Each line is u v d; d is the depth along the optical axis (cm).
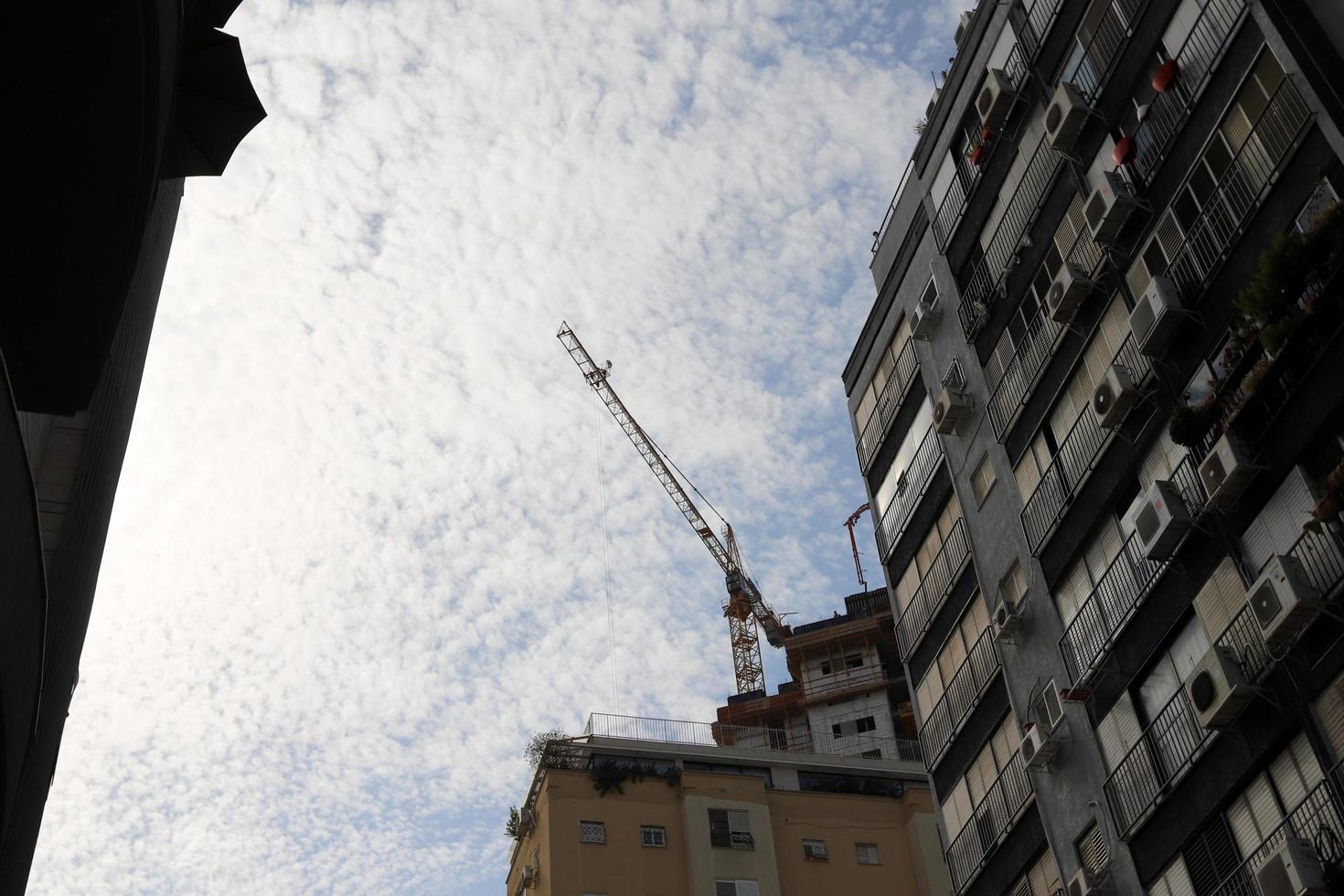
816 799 5644
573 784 5394
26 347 1362
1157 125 2303
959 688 2931
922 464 3222
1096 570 2420
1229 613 2016
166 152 1567
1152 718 2206
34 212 1249
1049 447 2616
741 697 12062
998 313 2869
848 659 11344
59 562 1756
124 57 1155
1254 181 2038
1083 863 2361
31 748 1421
